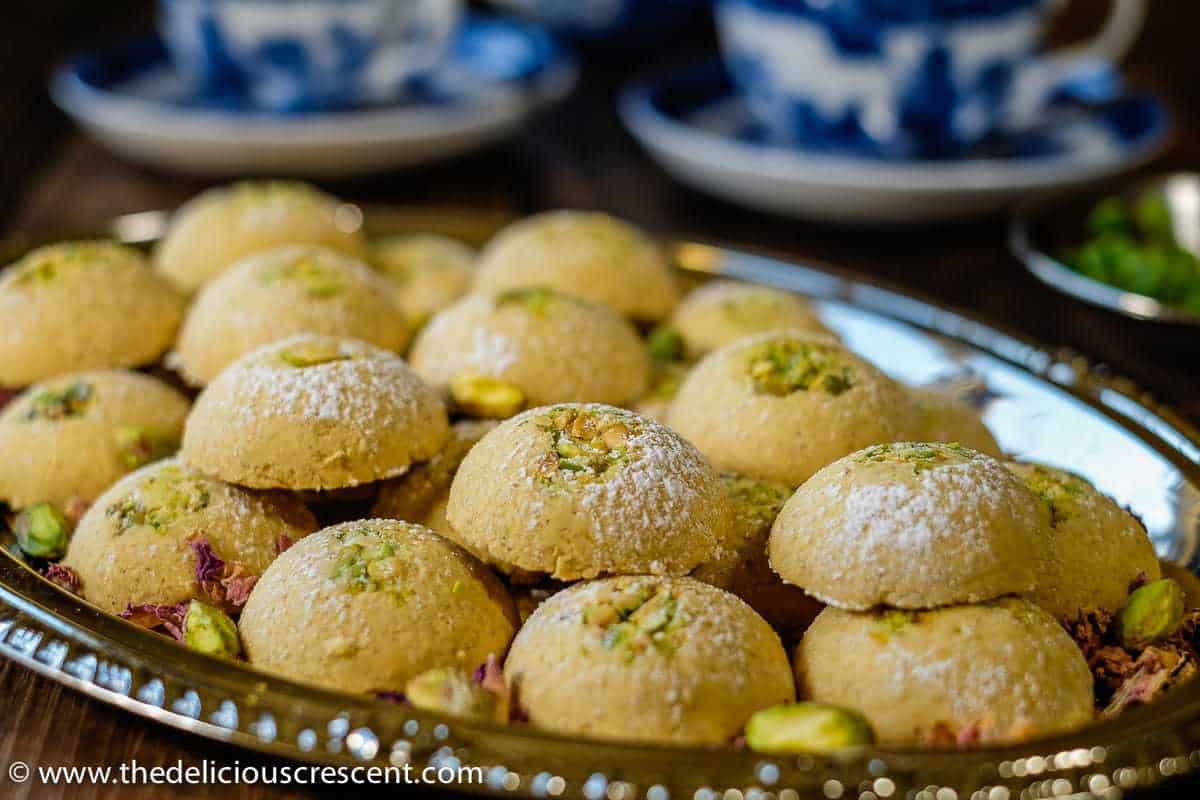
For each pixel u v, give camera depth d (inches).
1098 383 12.3
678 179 19.4
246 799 9.5
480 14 25.0
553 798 8.5
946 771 8.5
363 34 18.1
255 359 11.2
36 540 11.3
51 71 24.6
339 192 18.7
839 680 9.6
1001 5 16.1
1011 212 17.1
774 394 11.4
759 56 17.4
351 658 9.8
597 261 13.7
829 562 9.8
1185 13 27.2
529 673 9.5
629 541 10.0
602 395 12.2
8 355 12.6
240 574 10.7
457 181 19.2
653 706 9.2
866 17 16.1
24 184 20.6
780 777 8.5
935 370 13.0
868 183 16.4
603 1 23.6
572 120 22.2
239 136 17.5
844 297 14.1
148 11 27.4
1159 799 9.0
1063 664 9.6
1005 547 9.7
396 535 10.3
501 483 10.1
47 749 9.8
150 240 15.0
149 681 9.2
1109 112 18.1
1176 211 16.8
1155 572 10.7
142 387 12.2
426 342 12.6
